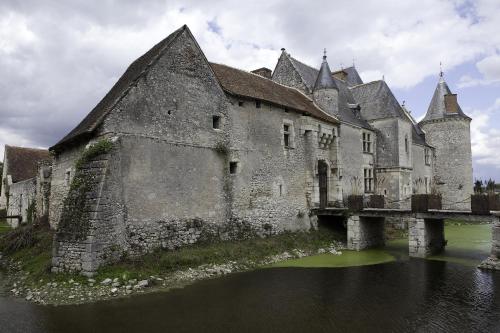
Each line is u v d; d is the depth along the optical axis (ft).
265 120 56.65
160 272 37.50
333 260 49.26
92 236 34.47
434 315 28.17
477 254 54.13
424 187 101.09
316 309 29.43
